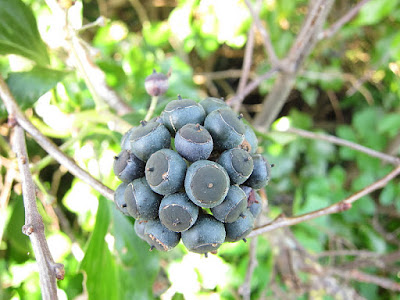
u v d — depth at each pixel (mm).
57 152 77
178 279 142
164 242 65
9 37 99
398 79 212
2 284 122
